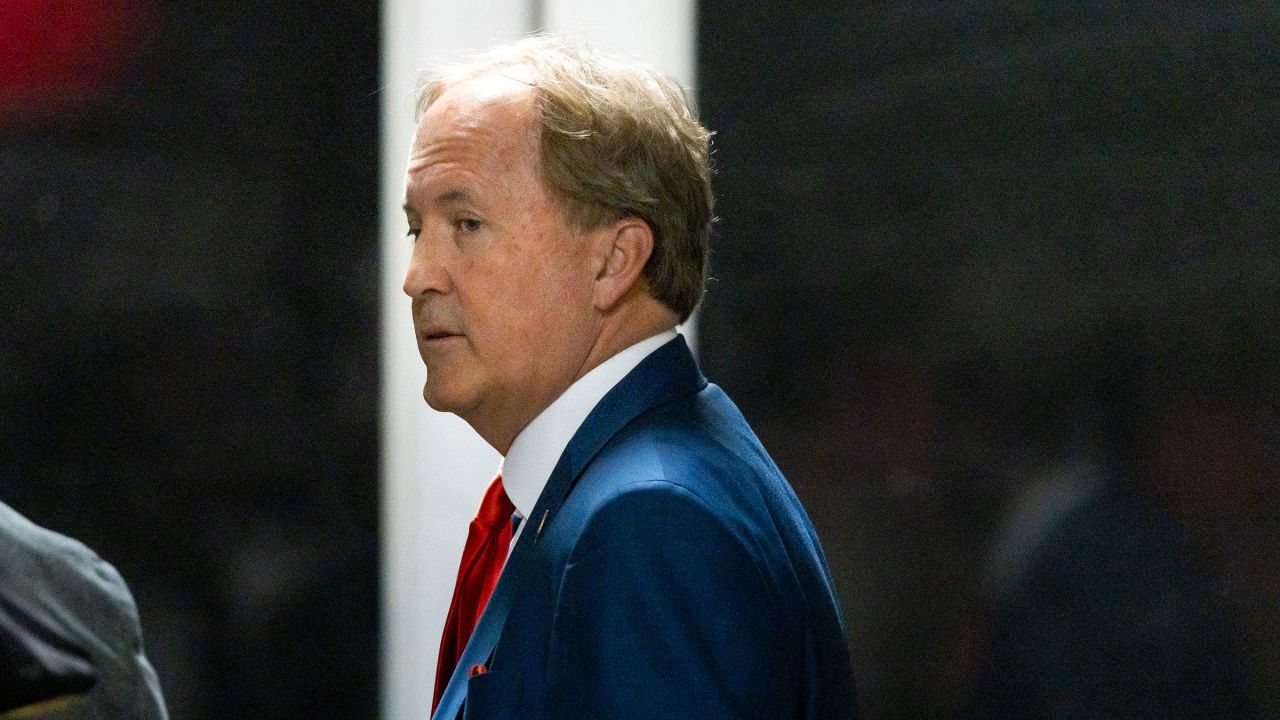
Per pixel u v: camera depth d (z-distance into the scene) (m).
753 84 11.30
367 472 11.55
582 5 11.24
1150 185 11.09
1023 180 11.17
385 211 11.50
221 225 11.56
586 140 4.70
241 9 11.49
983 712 11.13
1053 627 11.03
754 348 11.30
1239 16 10.99
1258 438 10.98
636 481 4.21
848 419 11.25
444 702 4.52
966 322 11.21
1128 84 11.09
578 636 4.07
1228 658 10.95
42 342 11.57
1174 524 11.01
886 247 11.25
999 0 11.17
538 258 4.70
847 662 4.80
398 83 11.44
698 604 4.02
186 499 11.59
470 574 5.25
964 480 11.20
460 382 4.74
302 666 11.54
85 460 11.57
